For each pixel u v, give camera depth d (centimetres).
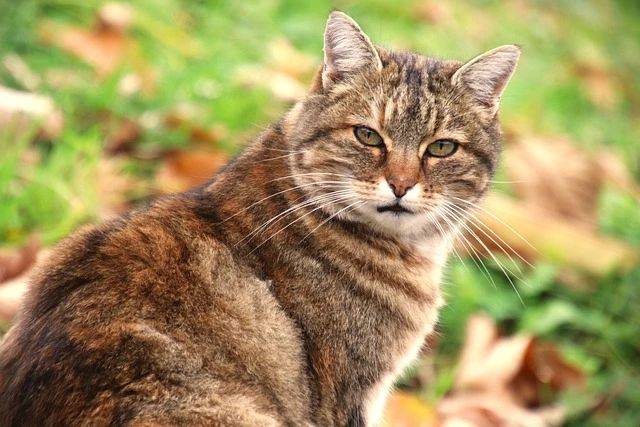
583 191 1166
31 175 895
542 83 1478
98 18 1094
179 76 1054
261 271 648
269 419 586
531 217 1040
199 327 600
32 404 558
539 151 1186
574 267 1036
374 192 674
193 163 951
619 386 910
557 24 1786
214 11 1223
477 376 872
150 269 608
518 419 842
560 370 905
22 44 1033
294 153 684
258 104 1060
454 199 703
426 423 804
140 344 575
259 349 614
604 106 1566
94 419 550
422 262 703
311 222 673
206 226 649
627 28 1959
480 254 997
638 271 1044
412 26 1445
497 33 1589
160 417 559
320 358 648
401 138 681
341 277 667
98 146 930
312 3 1351
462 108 695
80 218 872
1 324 768
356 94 686
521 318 959
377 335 670
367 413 672
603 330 970
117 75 995
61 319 579
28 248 812
